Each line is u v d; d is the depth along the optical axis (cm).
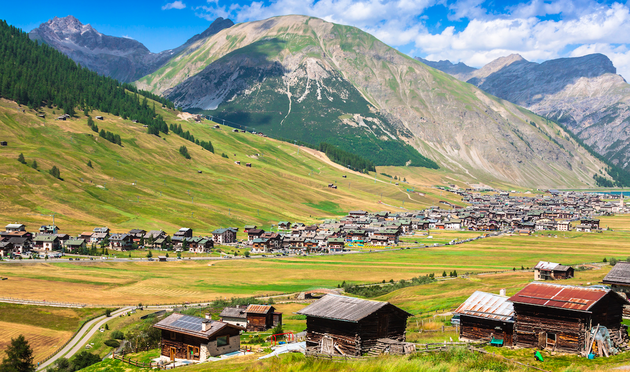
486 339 5462
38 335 9862
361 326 5200
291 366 4659
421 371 4169
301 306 11431
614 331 5094
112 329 10125
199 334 6300
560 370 4175
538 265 12106
